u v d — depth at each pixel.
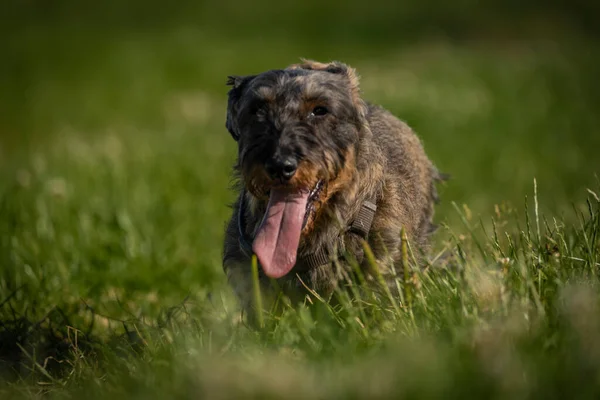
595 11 55.16
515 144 20.47
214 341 7.21
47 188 14.78
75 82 36.19
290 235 7.87
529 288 6.93
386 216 8.49
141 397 6.25
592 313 5.99
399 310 7.15
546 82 30.22
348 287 8.19
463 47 44.94
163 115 28.44
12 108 30.75
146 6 62.59
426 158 10.95
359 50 42.66
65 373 7.97
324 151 8.07
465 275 7.36
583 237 7.63
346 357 6.39
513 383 5.53
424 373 5.76
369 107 9.66
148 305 10.30
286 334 7.02
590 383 5.56
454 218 14.47
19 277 10.77
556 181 16.94
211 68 37.69
